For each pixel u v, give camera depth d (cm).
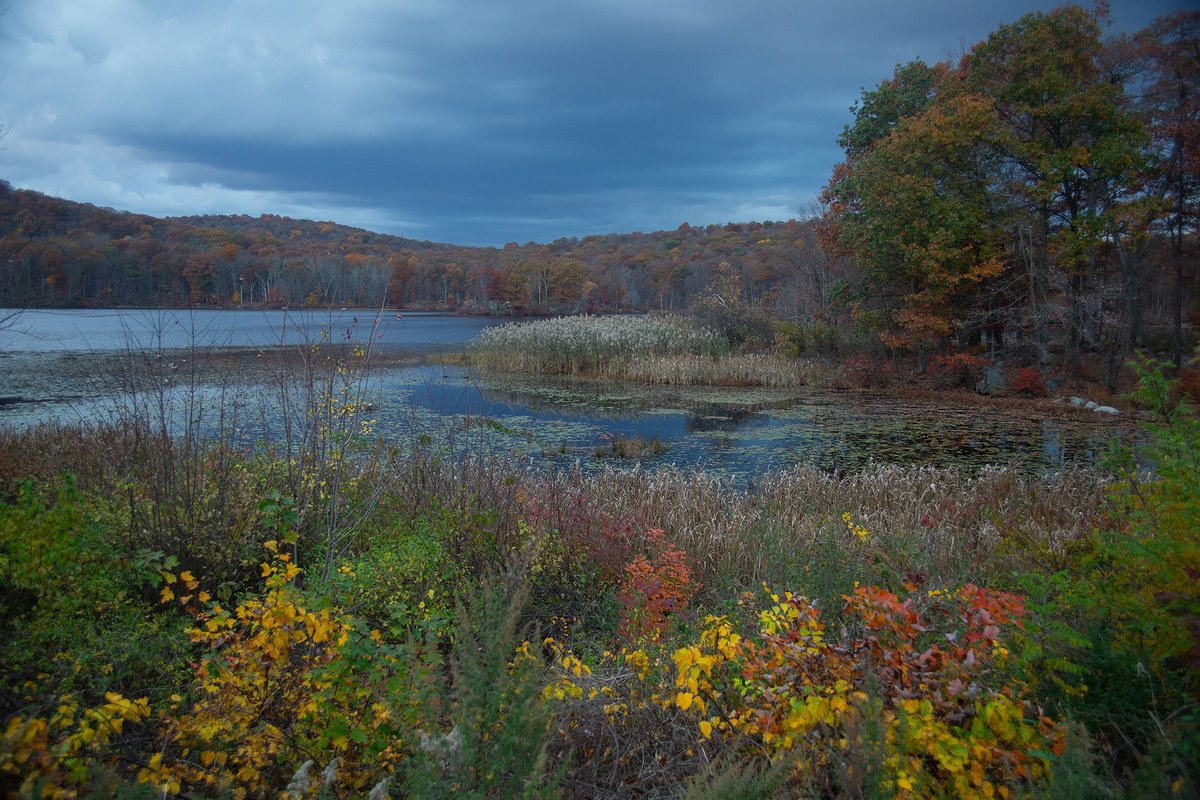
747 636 382
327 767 265
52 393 1694
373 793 247
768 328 2952
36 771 201
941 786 245
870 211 2367
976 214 2192
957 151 2219
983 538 645
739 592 522
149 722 286
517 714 235
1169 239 2270
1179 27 1958
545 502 654
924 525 688
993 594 324
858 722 248
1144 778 227
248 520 489
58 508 345
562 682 318
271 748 270
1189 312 2431
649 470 1129
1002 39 2236
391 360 2853
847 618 397
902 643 284
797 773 249
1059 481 956
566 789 272
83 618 339
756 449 1355
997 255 2267
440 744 236
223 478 502
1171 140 2067
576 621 482
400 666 294
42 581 316
